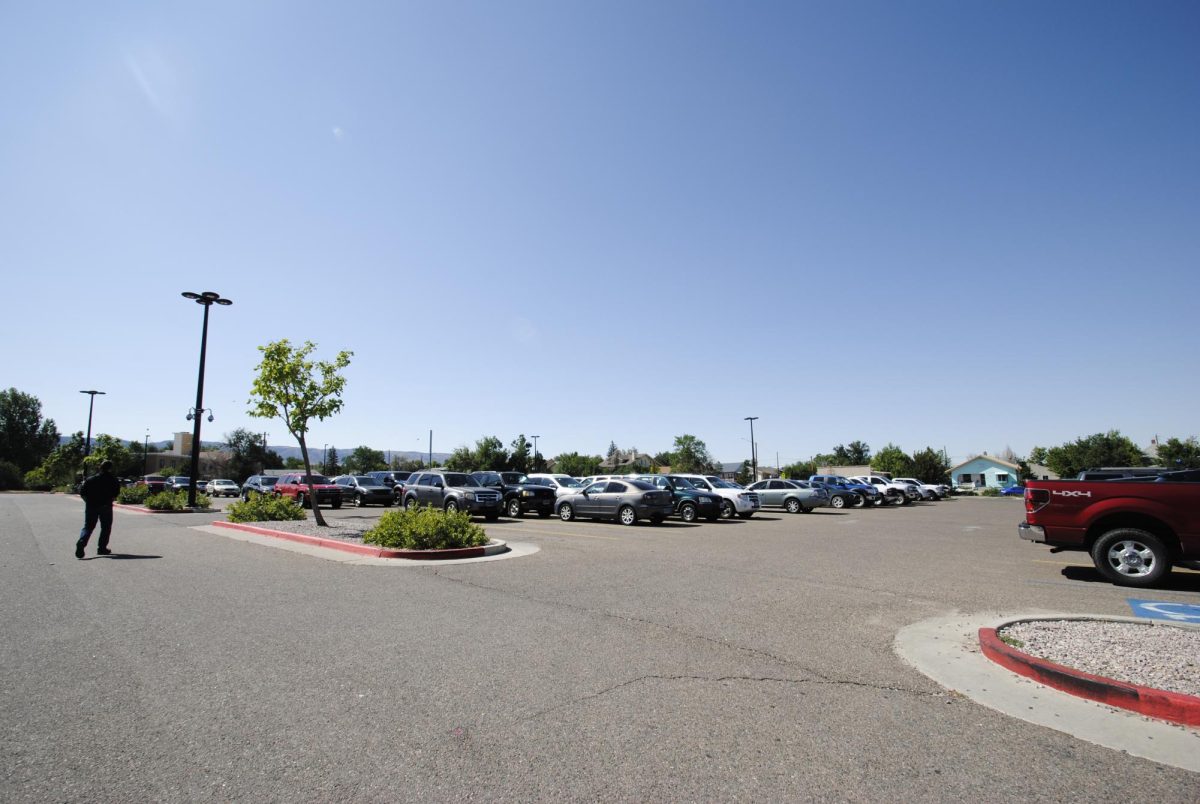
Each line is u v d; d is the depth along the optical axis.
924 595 8.16
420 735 3.80
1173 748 3.73
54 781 3.21
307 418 16.84
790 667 5.18
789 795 3.14
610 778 3.30
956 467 85.94
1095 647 5.39
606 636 6.04
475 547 11.80
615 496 19.86
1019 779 3.33
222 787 3.17
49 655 5.35
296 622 6.51
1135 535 8.88
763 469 110.94
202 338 24.59
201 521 19.91
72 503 31.91
